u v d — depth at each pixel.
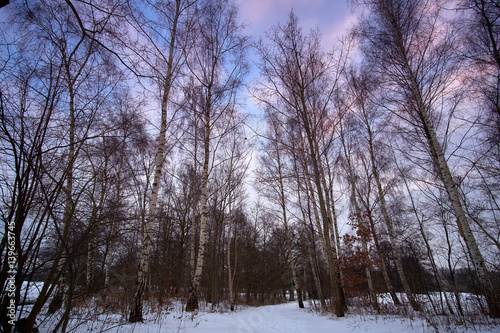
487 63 7.48
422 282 9.39
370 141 13.24
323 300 13.24
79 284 4.14
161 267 16.16
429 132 8.38
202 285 20.05
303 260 25.19
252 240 29.28
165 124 8.02
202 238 10.70
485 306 7.36
